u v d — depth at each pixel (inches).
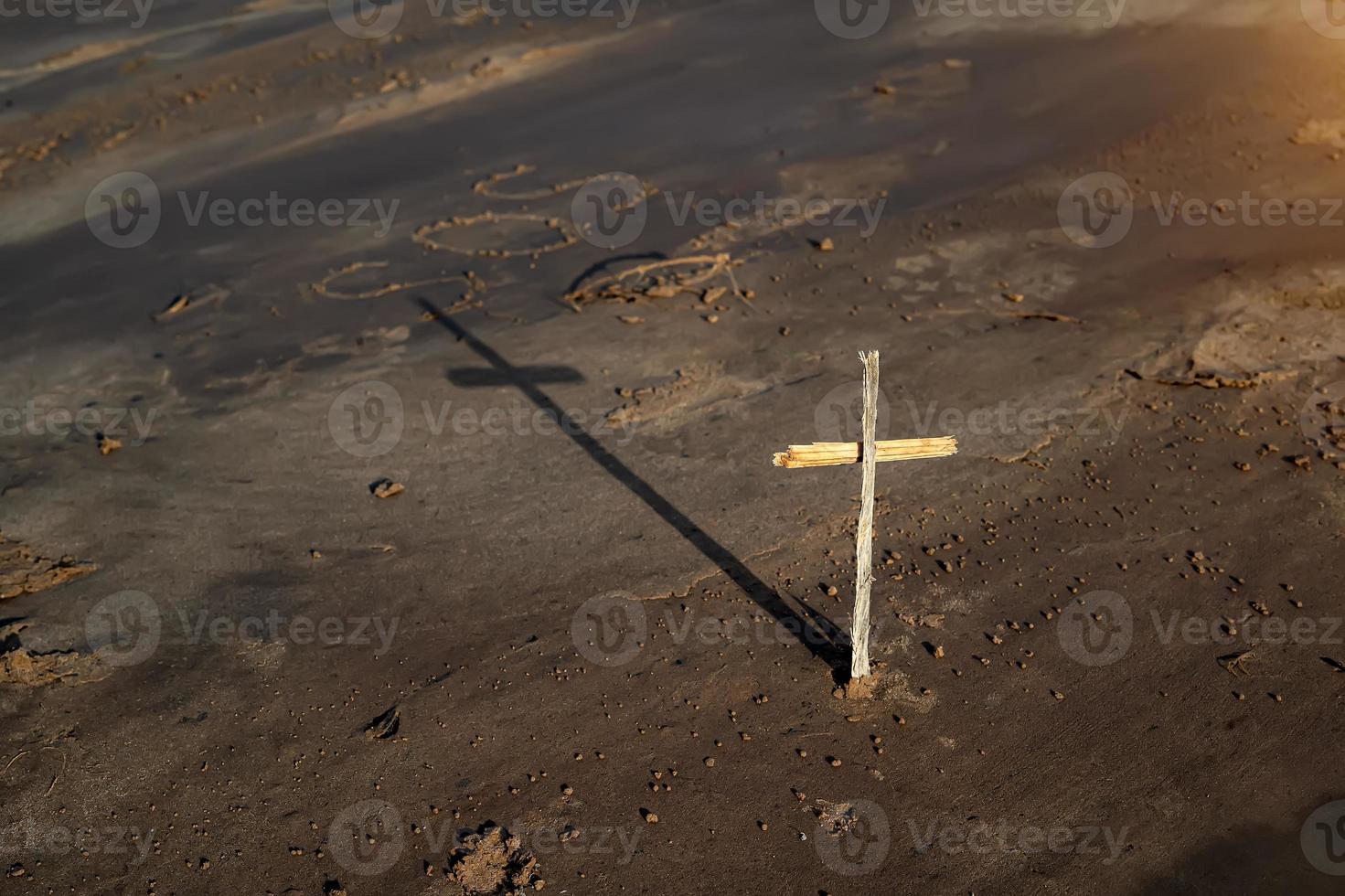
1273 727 258.4
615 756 263.7
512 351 434.6
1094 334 409.4
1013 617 293.7
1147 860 232.5
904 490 343.0
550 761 263.9
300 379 432.1
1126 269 448.5
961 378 392.8
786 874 234.4
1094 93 606.2
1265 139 534.0
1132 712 264.8
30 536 357.4
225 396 427.2
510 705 279.9
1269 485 331.0
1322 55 600.1
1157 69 619.2
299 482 372.5
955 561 313.9
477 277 495.2
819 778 254.5
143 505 368.8
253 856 246.4
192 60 828.0
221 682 294.5
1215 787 246.1
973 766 255.0
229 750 274.1
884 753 259.4
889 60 691.4
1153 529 319.0
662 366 416.2
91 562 343.9
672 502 346.6
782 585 310.7
